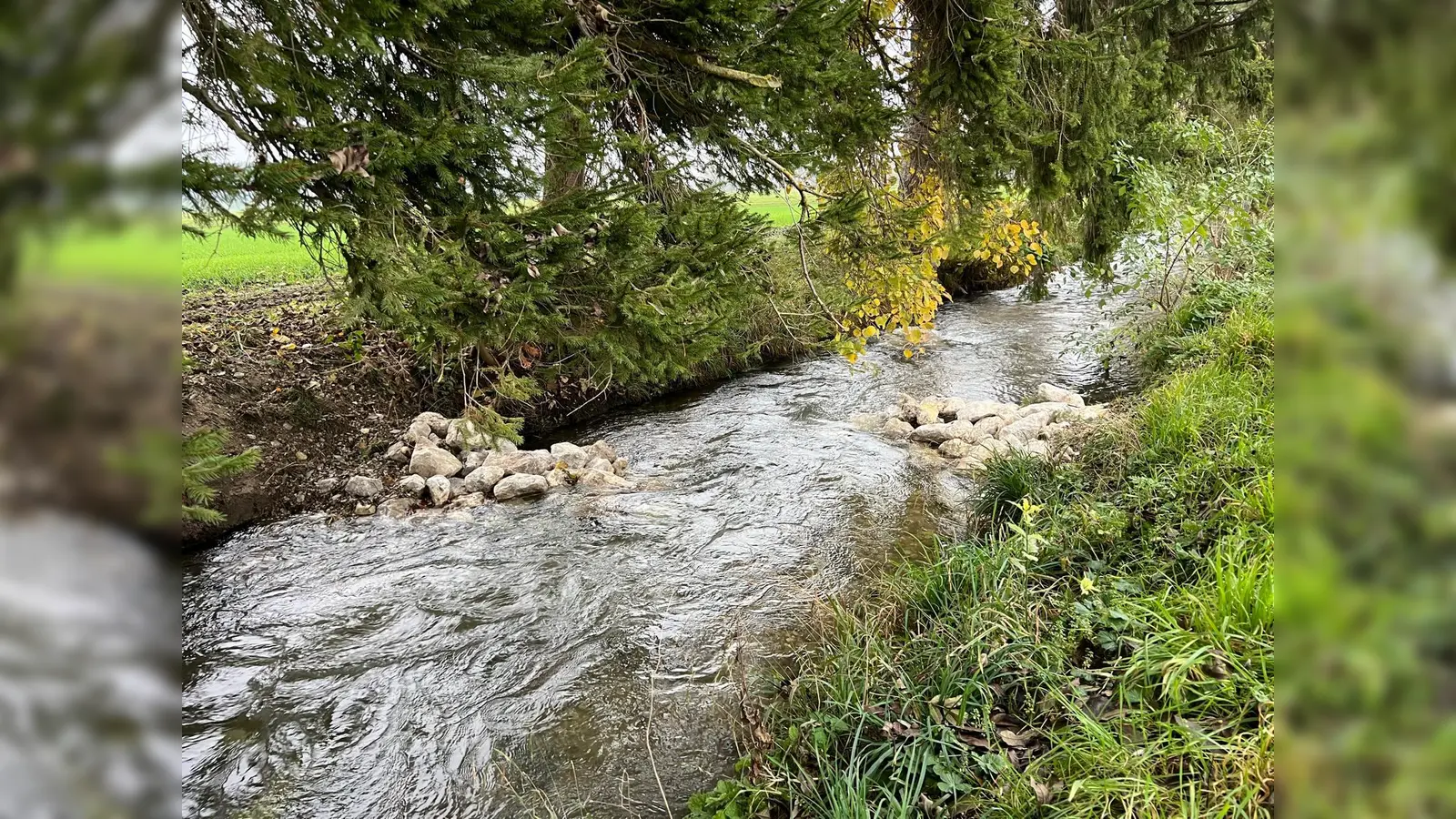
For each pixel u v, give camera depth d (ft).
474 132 6.68
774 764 8.79
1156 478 12.98
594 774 9.64
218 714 10.94
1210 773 6.69
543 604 13.69
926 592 11.85
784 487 18.76
